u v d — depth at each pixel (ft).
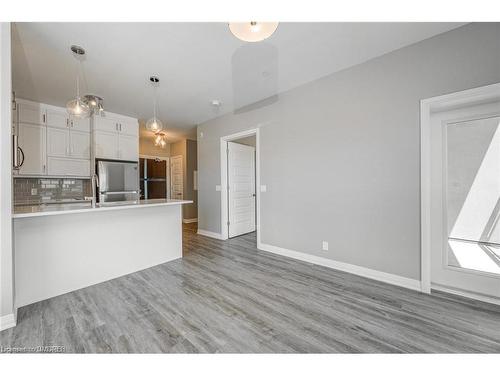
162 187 22.02
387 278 7.83
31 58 7.72
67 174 12.75
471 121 7.02
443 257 7.45
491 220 6.82
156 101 11.92
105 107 12.80
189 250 12.02
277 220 11.25
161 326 5.57
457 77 6.41
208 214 15.46
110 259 8.42
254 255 11.08
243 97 11.41
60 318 5.91
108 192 13.57
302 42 7.04
